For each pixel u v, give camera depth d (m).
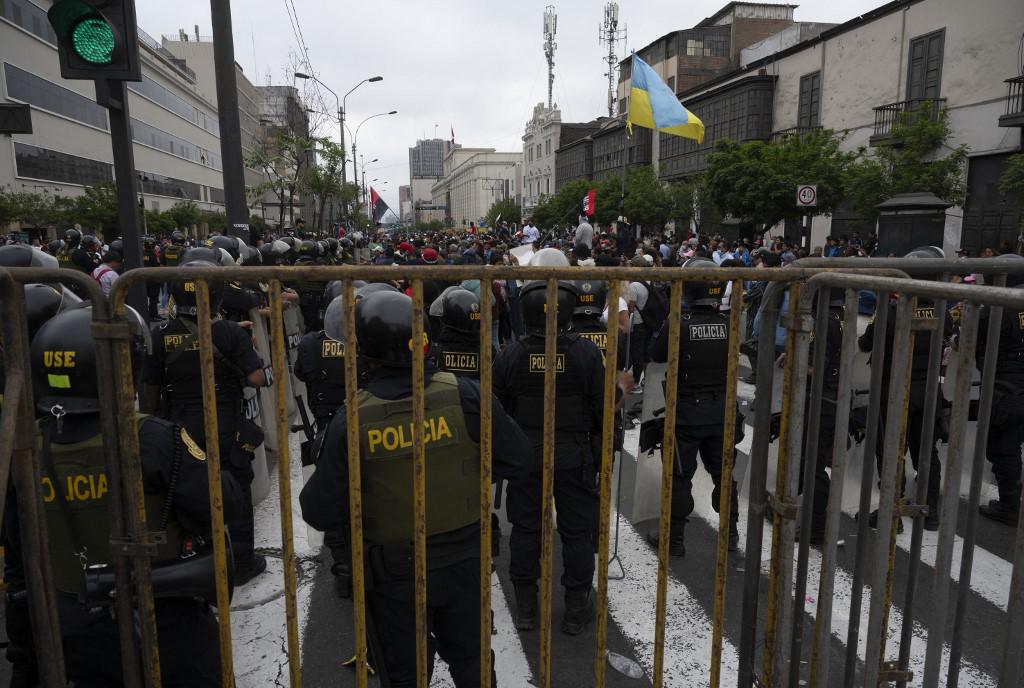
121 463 2.05
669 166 44.00
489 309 2.04
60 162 36.22
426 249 11.34
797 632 2.38
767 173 22.61
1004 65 19.80
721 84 37.72
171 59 66.56
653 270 2.09
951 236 21.50
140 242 4.48
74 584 2.16
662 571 2.26
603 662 2.28
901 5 24.03
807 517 2.31
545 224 54.59
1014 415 4.37
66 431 2.14
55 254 11.70
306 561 4.38
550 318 2.07
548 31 78.19
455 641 2.35
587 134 78.75
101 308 1.98
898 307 1.99
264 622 3.69
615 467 4.78
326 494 2.16
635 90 11.91
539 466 3.45
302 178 37.59
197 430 3.70
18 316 1.98
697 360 4.05
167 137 55.72
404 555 2.18
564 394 3.40
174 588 2.11
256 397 4.88
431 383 2.27
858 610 2.36
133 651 2.12
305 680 3.20
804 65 30.23
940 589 1.97
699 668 3.27
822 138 22.66
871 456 2.27
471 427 2.26
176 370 3.72
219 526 2.10
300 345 4.14
